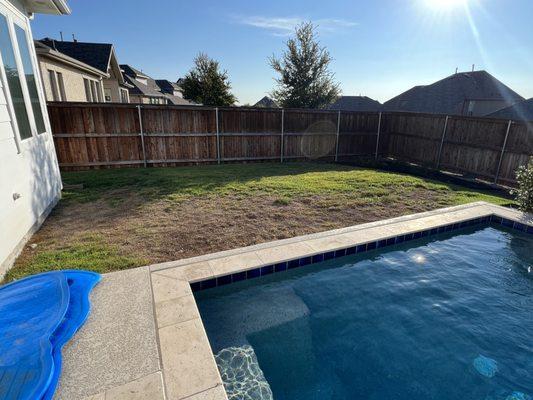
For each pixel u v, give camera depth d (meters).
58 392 2.04
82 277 3.32
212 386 2.14
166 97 36.75
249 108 10.77
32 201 4.73
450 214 5.95
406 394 2.75
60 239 4.50
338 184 8.02
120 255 4.05
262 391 2.67
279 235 4.86
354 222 5.51
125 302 3.01
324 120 11.88
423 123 11.48
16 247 3.97
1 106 3.88
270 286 4.02
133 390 2.09
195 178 8.34
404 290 4.11
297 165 10.98
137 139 9.80
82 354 2.36
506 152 8.83
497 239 5.57
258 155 11.38
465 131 9.99
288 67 20.45
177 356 2.38
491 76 33.12
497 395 2.73
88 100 16.33
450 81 33.56
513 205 6.82
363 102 38.75
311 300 3.89
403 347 3.23
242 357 3.01
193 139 10.40
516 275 4.48
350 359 3.06
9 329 2.47
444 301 3.91
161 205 6.07
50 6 5.75
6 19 4.46
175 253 4.16
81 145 9.27
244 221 5.37
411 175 10.05
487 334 3.40
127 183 7.69
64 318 2.68
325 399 2.66
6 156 3.90
